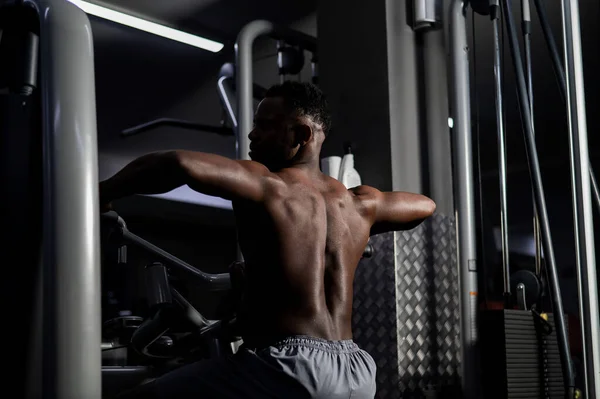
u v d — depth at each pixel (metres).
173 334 2.48
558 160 6.56
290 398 1.57
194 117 5.21
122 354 2.75
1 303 1.74
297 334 1.61
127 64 4.78
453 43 3.51
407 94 3.70
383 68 3.68
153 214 5.05
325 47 3.95
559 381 3.37
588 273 2.55
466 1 3.60
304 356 1.58
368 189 1.99
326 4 3.98
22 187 1.79
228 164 1.64
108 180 1.62
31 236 1.78
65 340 1.54
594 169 6.18
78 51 1.67
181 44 4.76
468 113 3.45
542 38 4.89
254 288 1.67
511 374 3.14
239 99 3.62
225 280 2.47
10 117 1.81
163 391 1.67
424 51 3.80
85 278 1.58
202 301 4.91
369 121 3.69
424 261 3.48
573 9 2.69
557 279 3.00
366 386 1.65
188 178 1.56
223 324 2.21
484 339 3.23
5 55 1.95
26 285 1.76
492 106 5.76
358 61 3.79
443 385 3.41
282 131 1.83
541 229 3.04
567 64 2.68
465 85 3.46
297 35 4.03
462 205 3.36
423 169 3.67
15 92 1.94
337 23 3.91
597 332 2.53
